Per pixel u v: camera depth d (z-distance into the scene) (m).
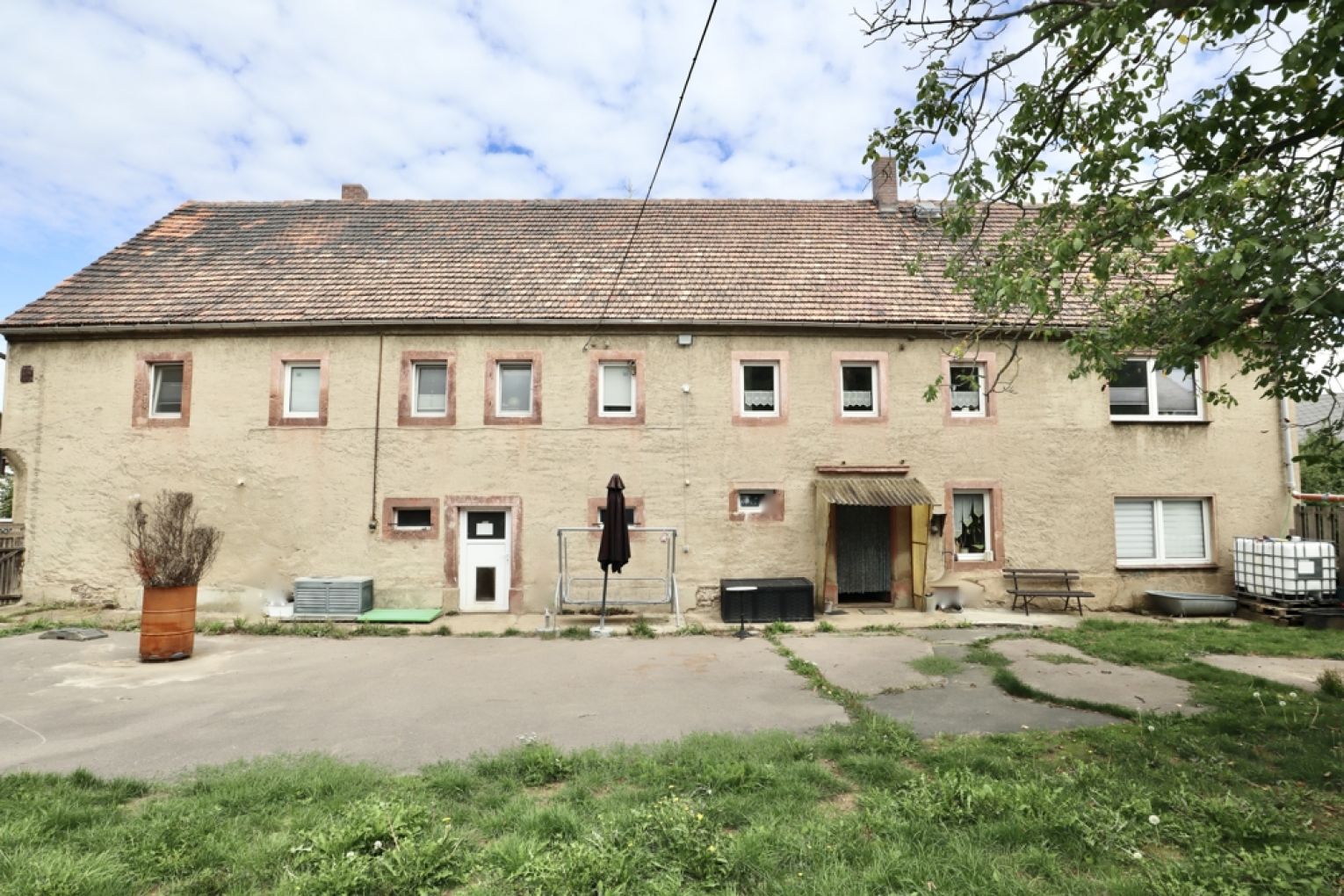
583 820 3.91
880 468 12.46
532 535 12.30
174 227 15.11
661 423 12.49
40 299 12.80
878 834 3.73
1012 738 5.45
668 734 5.69
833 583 12.23
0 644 9.64
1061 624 11.12
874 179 16.48
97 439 12.40
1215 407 12.97
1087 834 3.68
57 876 3.24
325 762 4.89
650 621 11.53
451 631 10.73
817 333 12.72
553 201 16.22
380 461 12.34
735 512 12.41
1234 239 5.04
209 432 12.37
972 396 12.88
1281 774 4.64
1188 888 3.14
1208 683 7.22
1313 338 5.58
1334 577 11.11
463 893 3.21
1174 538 12.98
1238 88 4.89
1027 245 6.69
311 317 12.41
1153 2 4.75
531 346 12.57
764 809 4.03
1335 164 5.14
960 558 12.66
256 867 3.42
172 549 8.87
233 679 7.74
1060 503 12.69
